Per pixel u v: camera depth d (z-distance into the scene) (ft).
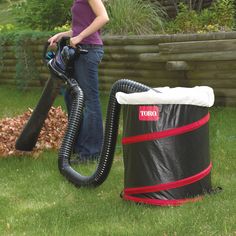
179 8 48.91
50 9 46.01
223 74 32.24
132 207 16.97
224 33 31.48
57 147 24.40
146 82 36.42
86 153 22.62
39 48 42.04
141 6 43.16
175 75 34.55
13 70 44.93
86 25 21.49
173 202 16.88
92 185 19.12
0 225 16.29
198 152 17.20
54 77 21.43
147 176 17.02
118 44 37.11
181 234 14.84
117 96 17.38
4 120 25.77
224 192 17.93
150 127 16.90
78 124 20.77
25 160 23.17
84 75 21.67
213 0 47.39
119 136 26.40
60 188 19.47
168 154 16.90
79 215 16.69
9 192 19.45
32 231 15.69
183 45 32.81
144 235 14.90
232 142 24.58
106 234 15.17
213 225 15.29
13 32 43.75
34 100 38.78
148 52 35.50
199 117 17.15
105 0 42.78
